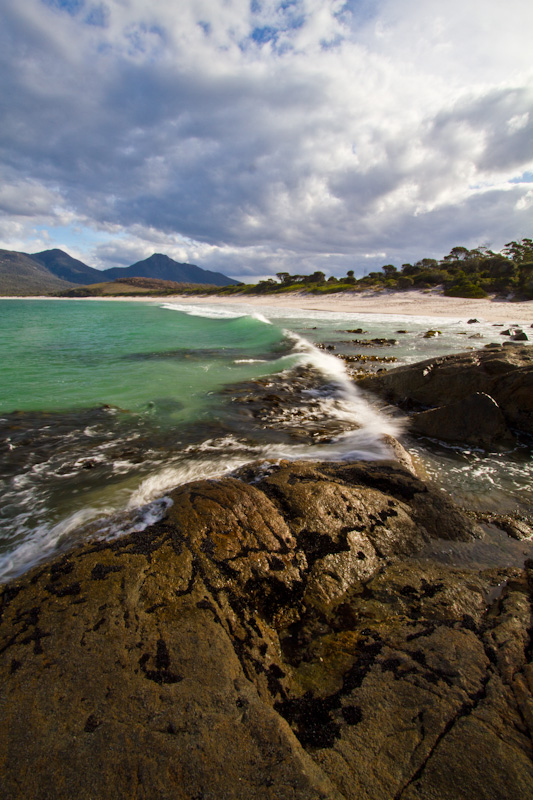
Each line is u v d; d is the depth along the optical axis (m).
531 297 36.59
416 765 1.84
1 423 7.45
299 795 1.65
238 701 2.07
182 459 6.00
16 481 5.34
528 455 6.11
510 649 2.43
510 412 7.08
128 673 2.18
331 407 8.78
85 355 14.39
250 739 1.87
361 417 8.12
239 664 2.34
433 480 5.28
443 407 7.06
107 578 2.81
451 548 3.70
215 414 8.15
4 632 2.45
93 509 4.52
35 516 4.47
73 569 2.91
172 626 2.49
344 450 6.03
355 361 13.53
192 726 1.92
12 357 13.72
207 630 2.49
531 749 1.87
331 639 2.66
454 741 1.92
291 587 3.01
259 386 10.33
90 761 1.77
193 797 1.65
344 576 3.19
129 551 3.09
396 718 2.07
